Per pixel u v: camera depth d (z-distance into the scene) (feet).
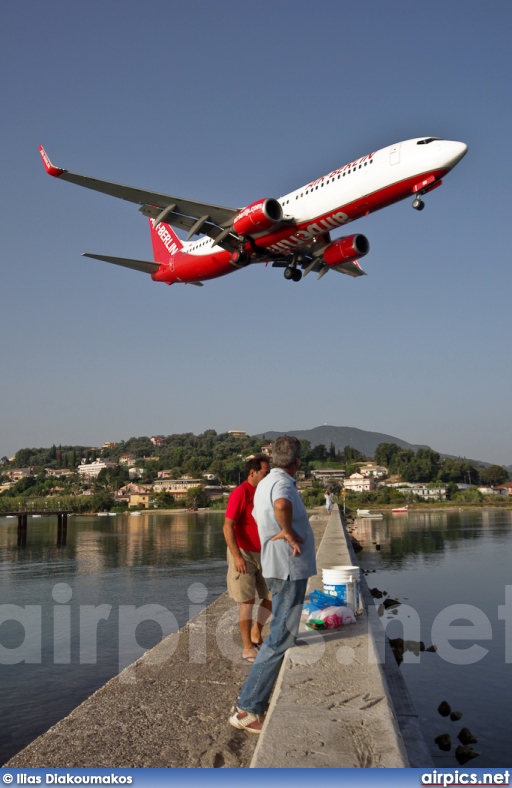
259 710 14.07
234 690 16.75
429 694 31.68
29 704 35.29
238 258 68.90
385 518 275.39
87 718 14.94
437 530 184.03
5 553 144.77
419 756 14.92
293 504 14.71
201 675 18.04
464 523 225.35
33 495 599.57
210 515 388.57
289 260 73.36
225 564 106.93
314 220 63.16
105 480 600.39
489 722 27.50
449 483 487.20
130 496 481.87
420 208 57.82
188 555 126.21
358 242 64.44
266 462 19.51
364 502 412.98
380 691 13.93
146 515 405.18
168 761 12.60
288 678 14.96
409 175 56.44
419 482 566.36
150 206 72.02
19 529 171.63
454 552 115.65
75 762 12.63
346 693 13.82
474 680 33.83
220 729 14.17
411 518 273.33
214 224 72.13
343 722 12.12
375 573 85.76
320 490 417.90
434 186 56.70
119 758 12.77
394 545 132.36
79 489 602.85
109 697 16.33
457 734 26.27
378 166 58.18
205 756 12.78
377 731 11.69
